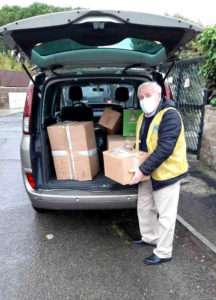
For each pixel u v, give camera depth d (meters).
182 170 2.24
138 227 3.12
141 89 2.21
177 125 2.10
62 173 2.98
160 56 2.74
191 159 5.30
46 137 3.07
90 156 2.98
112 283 2.22
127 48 2.62
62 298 2.07
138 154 2.27
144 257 2.56
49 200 2.71
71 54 2.68
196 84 5.41
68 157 2.94
